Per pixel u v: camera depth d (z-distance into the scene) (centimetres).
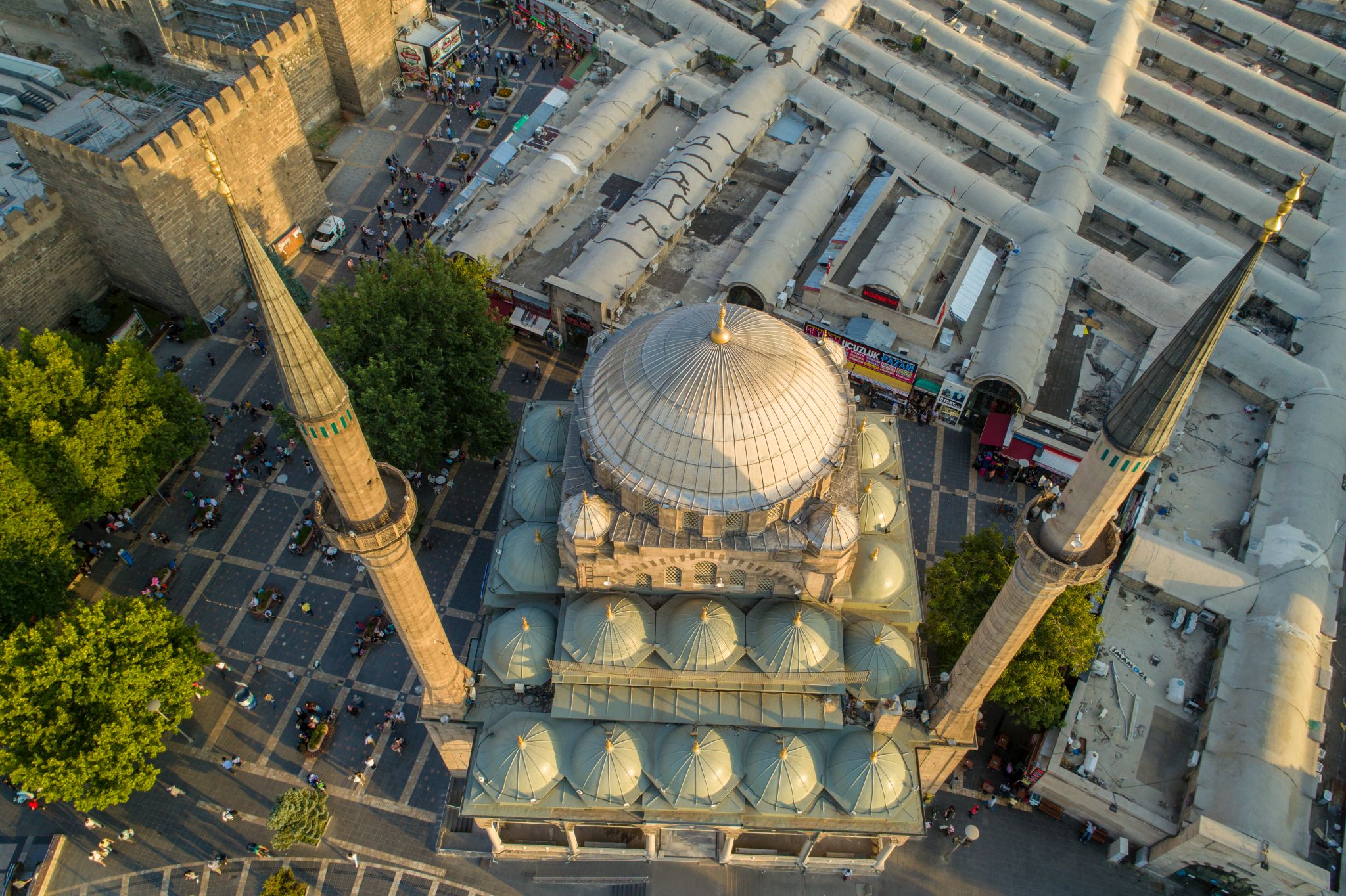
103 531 8656
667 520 5775
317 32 11831
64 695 6378
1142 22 13225
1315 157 11244
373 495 4647
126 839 7000
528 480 6975
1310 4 13775
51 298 9719
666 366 5697
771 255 9888
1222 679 7300
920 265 9456
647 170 11381
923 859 7031
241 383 9850
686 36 12950
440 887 6888
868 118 11412
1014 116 12200
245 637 8100
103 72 12062
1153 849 6875
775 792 5928
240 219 3547
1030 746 7444
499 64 13662
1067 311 9875
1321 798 7162
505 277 10125
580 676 6138
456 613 8275
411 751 7519
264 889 6644
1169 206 11106
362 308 8312
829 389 6031
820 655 6094
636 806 6003
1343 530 8294
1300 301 9712
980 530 8862
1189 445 9000
